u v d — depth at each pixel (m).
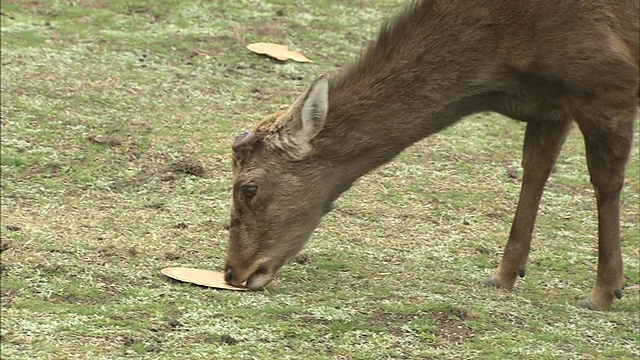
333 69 19.67
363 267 12.33
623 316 11.41
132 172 14.94
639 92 11.23
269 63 19.75
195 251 12.46
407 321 10.62
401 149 11.42
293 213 11.20
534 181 11.92
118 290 11.12
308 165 11.14
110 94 17.48
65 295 10.93
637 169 16.61
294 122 10.95
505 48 11.05
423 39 11.20
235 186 11.18
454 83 11.21
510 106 11.49
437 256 12.88
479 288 11.92
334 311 10.77
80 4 21.55
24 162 14.86
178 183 14.69
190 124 16.80
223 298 11.05
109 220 13.23
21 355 9.41
